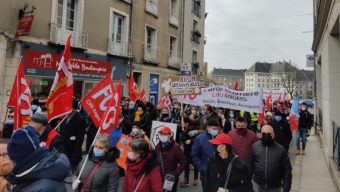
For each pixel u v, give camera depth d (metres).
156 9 22.11
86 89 15.94
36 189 2.38
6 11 11.97
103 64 16.95
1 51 11.77
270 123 8.76
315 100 22.58
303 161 11.13
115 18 18.47
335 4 8.63
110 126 5.39
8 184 2.53
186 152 7.98
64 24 14.86
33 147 2.44
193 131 7.93
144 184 4.07
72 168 6.14
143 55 20.64
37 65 13.18
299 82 116.56
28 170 2.40
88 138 9.21
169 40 24.23
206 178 4.46
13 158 2.41
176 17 25.58
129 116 10.77
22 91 5.94
